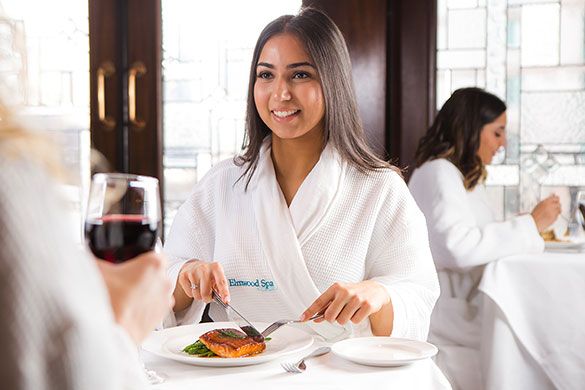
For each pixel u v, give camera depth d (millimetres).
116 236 917
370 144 3031
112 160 3312
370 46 3078
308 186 1532
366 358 1141
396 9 3141
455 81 3137
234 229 1569
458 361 2441
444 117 2719
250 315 1546
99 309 567
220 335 1217
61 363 525
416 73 3135
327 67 1521
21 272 517
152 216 944
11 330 514
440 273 2539
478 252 2449
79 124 3328
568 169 3049
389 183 1568
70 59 3318
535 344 2332
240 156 1655
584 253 2557
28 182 543
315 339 1402
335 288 1290
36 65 3332
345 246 1526
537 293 2342
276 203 1529
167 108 3309
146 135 3303
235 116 3256
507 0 3080
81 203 3260
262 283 1532
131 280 689
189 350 1213
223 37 3248
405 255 1534
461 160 2674
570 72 3041
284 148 1574
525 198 3086
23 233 524
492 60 3102
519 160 3088
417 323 1416
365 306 1282
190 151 3303
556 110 3055
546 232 2752
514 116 3088
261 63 1540
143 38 3285
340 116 1553
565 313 2316
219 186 1641
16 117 592
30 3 3316
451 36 3133
